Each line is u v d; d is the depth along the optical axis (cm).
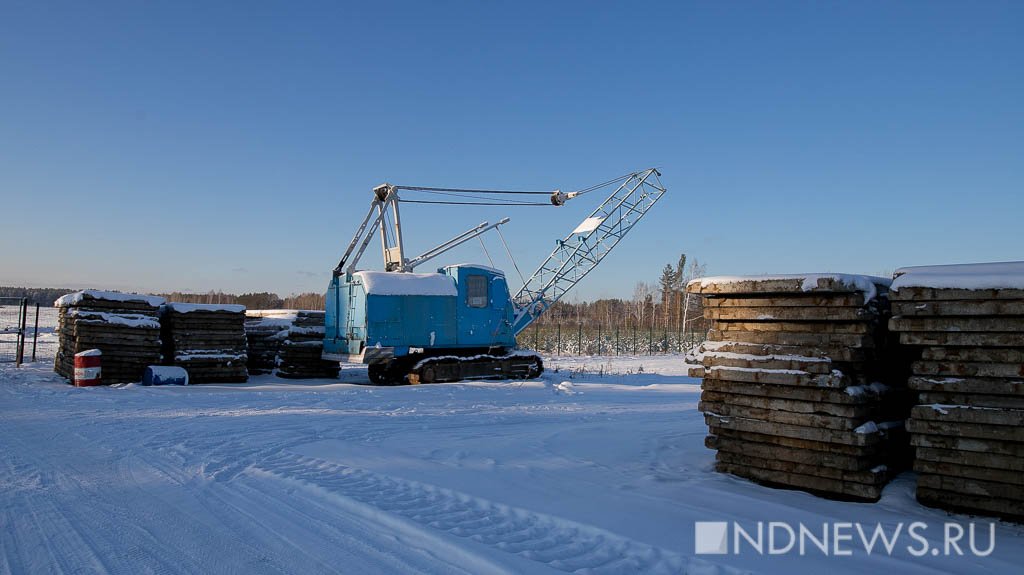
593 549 556
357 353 2105
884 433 706
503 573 496
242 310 2098
